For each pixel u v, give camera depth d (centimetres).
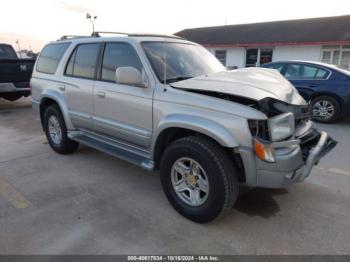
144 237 272
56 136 493
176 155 295
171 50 365
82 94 411
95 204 331
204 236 275
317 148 294
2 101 1077
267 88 295
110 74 375
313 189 369
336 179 398
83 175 410
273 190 366
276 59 1875
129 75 309
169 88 306
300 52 1772
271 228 288
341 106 717
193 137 284
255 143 251
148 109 320
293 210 321
